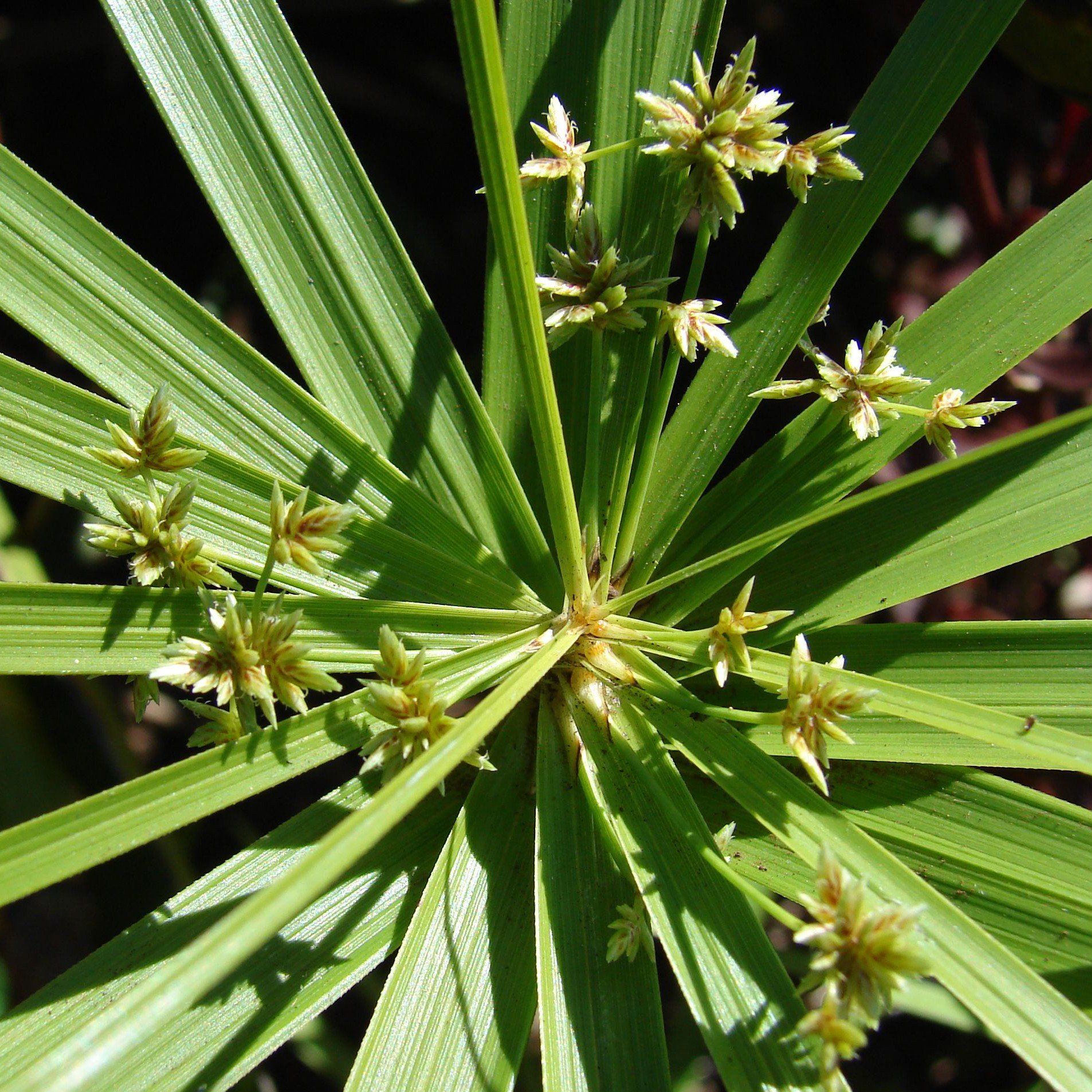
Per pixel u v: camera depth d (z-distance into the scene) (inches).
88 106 13.9
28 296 8.5
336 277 9.0
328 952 8.6
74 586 8.2
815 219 9.0
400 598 8.9
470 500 9.3
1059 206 9.0
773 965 8.2
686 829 8.4
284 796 14.1
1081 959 8.4
